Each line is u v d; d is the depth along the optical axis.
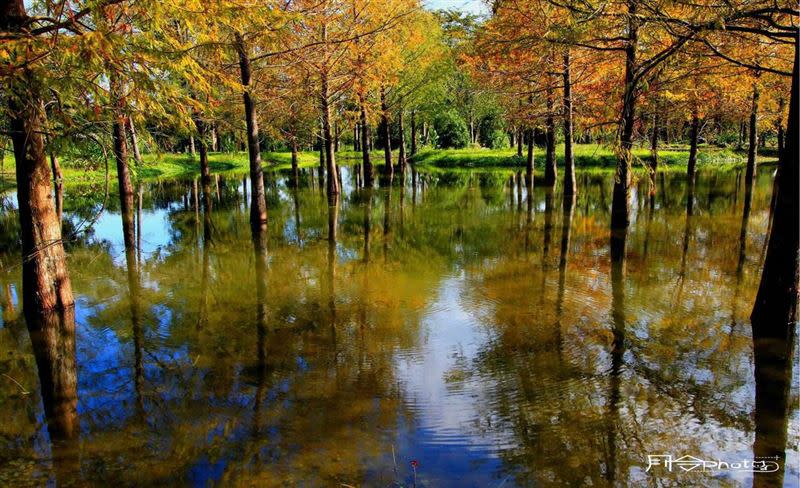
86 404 5.54
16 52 5.90
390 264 11.28
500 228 14.99
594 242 12.73
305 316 8.12
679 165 34.22
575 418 5.13
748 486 4.14
